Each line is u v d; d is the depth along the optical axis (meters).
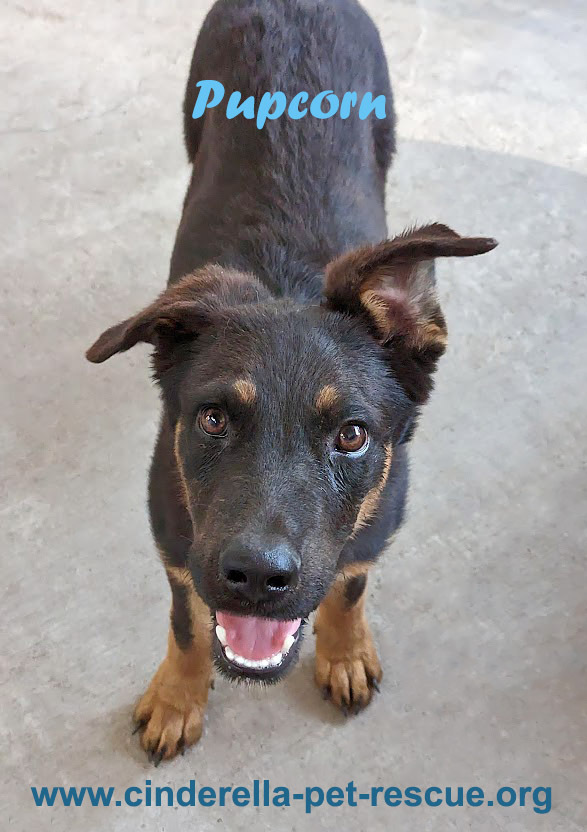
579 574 0.94
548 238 1.18
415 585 0.93
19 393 1.02
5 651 0.88
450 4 1.48
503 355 1.07
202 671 0.82
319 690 0.87
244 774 0.84
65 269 1.11
